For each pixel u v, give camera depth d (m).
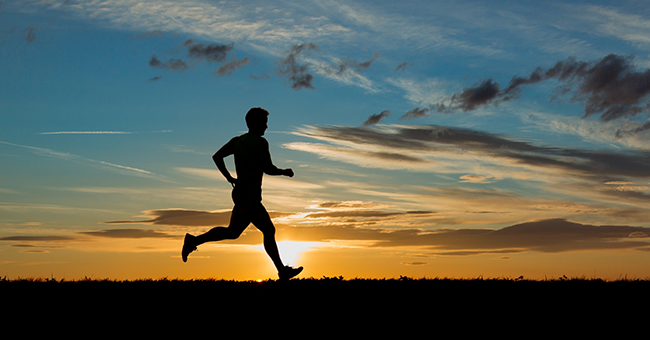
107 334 6.01
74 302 6.84
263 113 7.14
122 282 8.02
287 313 6.61
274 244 7.09
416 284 7.95
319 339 6.03
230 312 6.60
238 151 6.91
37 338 5.85
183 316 6.49
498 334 6.22
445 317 6.64
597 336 6.23
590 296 7.48
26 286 7.54
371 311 6.73
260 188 6.91
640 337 6.21
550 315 6.79
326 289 7.41
